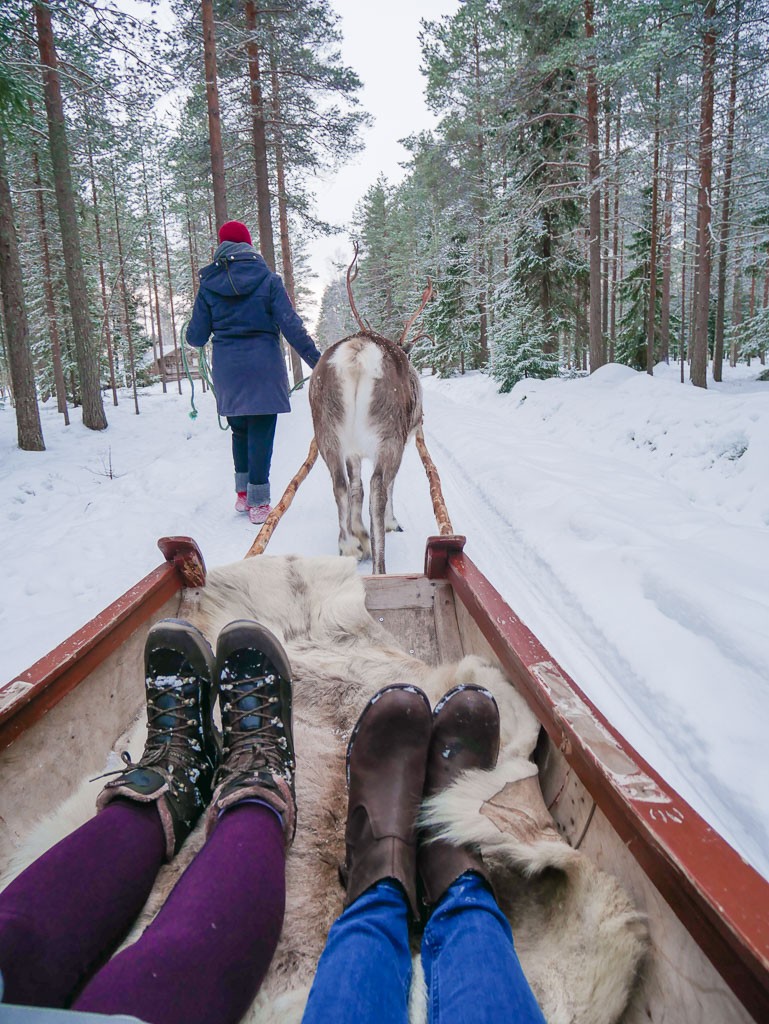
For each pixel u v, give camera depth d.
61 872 1.07
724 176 17.27
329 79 16.50
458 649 2.30
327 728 1.83
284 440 9.59
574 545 4.69
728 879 0.80
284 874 1.20
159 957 0.91
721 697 2.72
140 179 26.83
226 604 2.29
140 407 22.23
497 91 15.92
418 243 35.19
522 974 0.96
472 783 1.34
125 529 5.29
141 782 1.31
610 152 15.05
